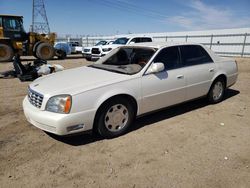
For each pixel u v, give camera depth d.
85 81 3.72
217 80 5.48
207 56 5.25
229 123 4.49
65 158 3.23
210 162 3.15
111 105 3.66
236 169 3.00
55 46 18.94
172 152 3.40
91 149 3.47
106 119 3.68
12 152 3.36
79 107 3.34
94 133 3.94
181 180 2.78
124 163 3.12
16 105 5.53
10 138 3.79
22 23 16.34
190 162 3.15
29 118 3.63
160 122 4.49
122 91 3.70
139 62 4.38
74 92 3.35
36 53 17.02
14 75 9.36
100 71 4.30
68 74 4.28
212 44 28.88
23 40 16.56
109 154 3.33
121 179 2.79
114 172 2.92
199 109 5.28
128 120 3.94
